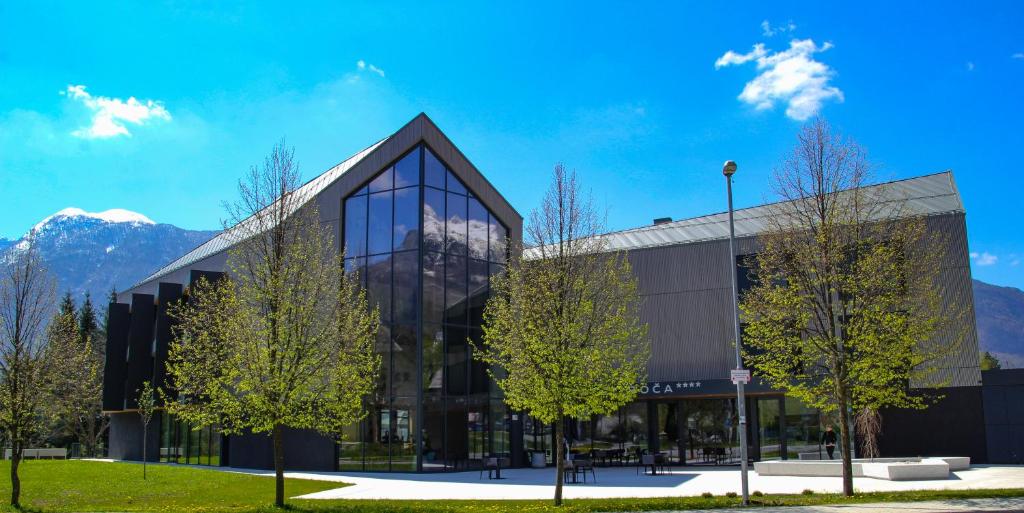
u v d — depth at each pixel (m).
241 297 21.05
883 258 20.94
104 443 65.38
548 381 20.19
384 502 20.72
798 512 17.03
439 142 34.50
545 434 38.94
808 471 29.95
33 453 53.28
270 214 21.39
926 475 26.44
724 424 37.94
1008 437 32.78
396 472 31.22
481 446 34.00
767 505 18.77
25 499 24.16
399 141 33.94
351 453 32.25
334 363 21.17
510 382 21.80
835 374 20.67
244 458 34.81
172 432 42.56
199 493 24.45
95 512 19.59
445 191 34.34
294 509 18.92
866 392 20.86
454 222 34.47
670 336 40.03
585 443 40.72
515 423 36.19
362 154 38.31
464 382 33.56
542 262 21.47
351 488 25.28
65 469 34.22
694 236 41.69
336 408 21.06
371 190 34.06
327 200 34.41
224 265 38.75
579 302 20.59
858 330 20.72
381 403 32.06
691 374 39.12
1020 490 20.62
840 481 26.84
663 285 40.75
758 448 37.03
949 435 33.81
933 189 38.34
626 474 31.75
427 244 33.19
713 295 39.44
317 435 33.00
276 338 19.92
